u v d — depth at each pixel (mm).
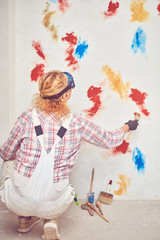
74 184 2588
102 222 2107
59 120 1595
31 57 2527
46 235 1700
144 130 2514
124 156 2545
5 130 2473
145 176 2568
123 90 2484
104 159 2561
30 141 1551
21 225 1843
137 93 2482
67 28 2475
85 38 2471
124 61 2467
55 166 1566
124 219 2174
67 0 2455
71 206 2389
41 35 2500
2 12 2326
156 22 2422
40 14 2488
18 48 2525
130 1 2414
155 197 2594
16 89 2572
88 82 2498
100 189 2590
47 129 1558
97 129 1687
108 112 2514
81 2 2447
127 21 2432
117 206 2436
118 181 2576
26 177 1549
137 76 2473
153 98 2488
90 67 2488
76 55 2488
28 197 1554
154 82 2473
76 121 1625
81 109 2521
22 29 2508
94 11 2447
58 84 1558
